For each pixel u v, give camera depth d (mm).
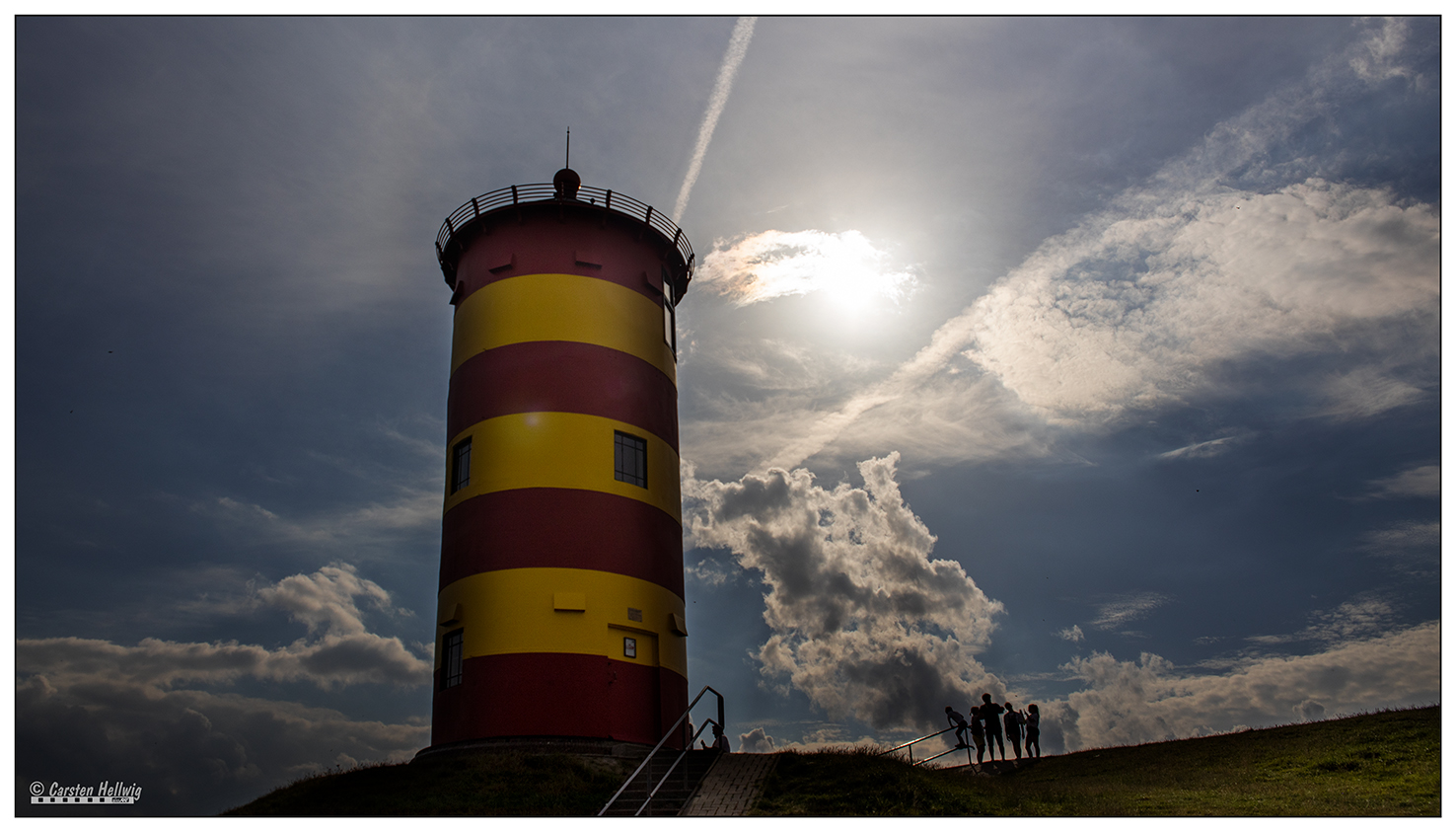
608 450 28266
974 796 20250
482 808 20406
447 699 26219
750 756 22750
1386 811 17656
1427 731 22828
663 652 27172
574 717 25062
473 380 29406
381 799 21312
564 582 26266
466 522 27656
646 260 31812
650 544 28047
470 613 26453
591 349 29188
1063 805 19703
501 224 31109
